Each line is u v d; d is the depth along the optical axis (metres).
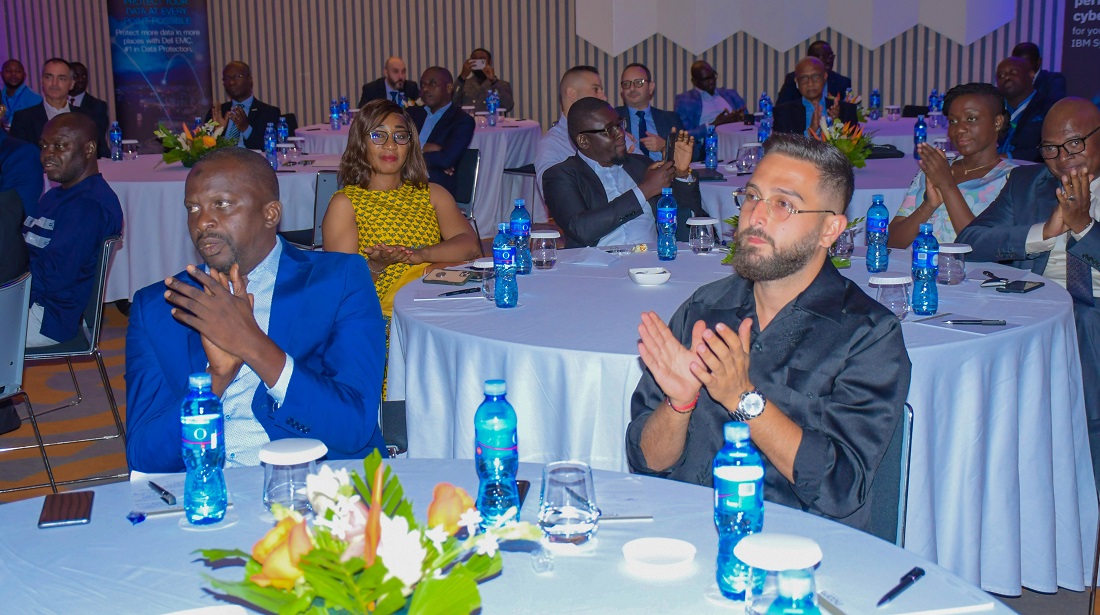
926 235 3.00
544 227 9.17
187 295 2.13
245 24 13.19
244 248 2.40
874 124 9.25
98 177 4.71
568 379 2.74
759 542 1.19
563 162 4.71
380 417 2.56
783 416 1.90
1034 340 2.82
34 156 6.03
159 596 1.45
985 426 2.74
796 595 1.04
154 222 6.60
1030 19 11.27
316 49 13.12
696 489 1.81
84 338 4.41
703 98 10.17
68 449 4.68
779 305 2.10
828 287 2.06
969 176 4.33
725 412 2.06
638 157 4.93
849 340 2.00
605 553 1.55
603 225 4.49
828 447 1.91
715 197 5.70
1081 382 3.13
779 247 1.97
